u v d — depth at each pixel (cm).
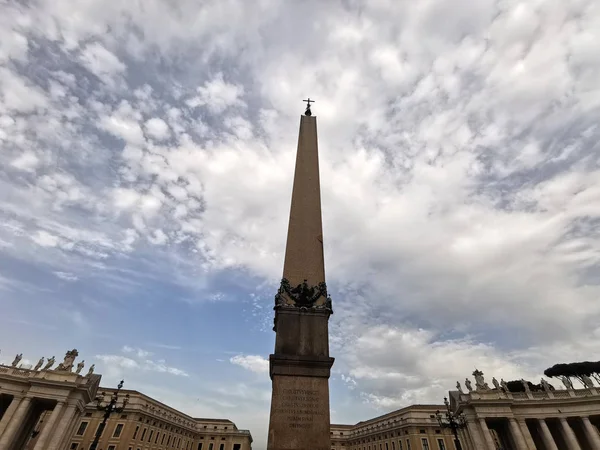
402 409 7556
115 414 6419
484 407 4606
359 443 8956
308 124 1503
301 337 1007
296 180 1343
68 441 4597
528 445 4394
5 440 4122
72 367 4922
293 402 900
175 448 7944
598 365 6359
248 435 9175
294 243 1198
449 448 6744
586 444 4812
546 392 4862
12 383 4544
